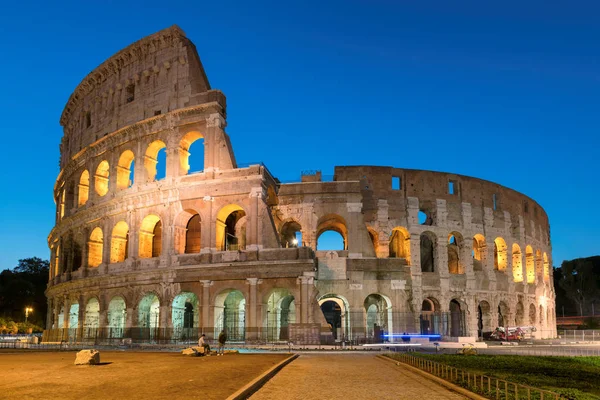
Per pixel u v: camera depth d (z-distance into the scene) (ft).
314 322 205.36
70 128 320.91
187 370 109.19
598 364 136.87
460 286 272.72
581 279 481.87
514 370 115.96
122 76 272.72
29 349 202.28
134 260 240.53
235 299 244.42
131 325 234.99
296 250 212.64
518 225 314.14
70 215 289.33
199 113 238.48
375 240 271.28
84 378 95.40
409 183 274.16
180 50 252.83
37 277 483.10
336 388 87.35
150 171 253.24
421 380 98.17
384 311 253.65
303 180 258.98
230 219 256.52
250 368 113.19
